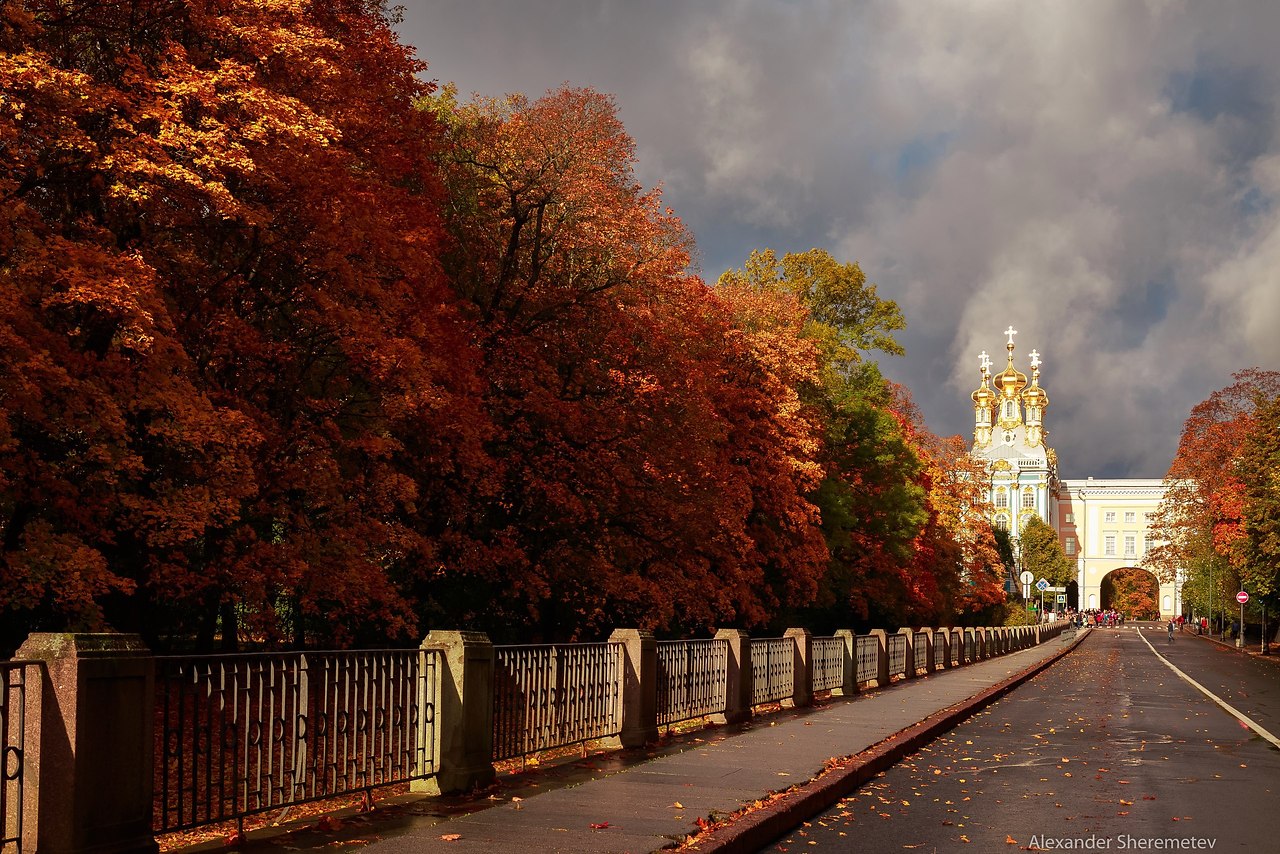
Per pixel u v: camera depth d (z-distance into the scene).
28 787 7.00
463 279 32.00
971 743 18.03
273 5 20.86
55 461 19.16
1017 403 179.25
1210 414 75.62
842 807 11.77
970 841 10.06
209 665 8.47
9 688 6.98
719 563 40.12
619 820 9.65
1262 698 29.66
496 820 9.56
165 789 7.95
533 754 13.27
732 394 40.62
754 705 21.25
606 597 33.88
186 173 18.00
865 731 17.77
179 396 18.59
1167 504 80.94
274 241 21.72
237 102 19.95
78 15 19.86
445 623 31.25
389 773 10.40
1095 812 11.62
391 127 25.77
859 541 59.38
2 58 16.75
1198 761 15.96
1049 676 40.69
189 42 21.05
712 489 36.16
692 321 34.88
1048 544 158.38
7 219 17.16
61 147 17.80
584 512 31.27
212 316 21.25
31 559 17.44
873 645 30.77
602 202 31.61
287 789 9.19
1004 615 111.75
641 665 15.59
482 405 29.34
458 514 29.67
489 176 31.72
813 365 44.31
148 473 19.81
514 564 30.95
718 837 9.09
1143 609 181.00
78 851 7.00
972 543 84.38
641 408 32.44
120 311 17.12
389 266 24.52
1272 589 59.41
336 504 22.98
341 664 9.87
